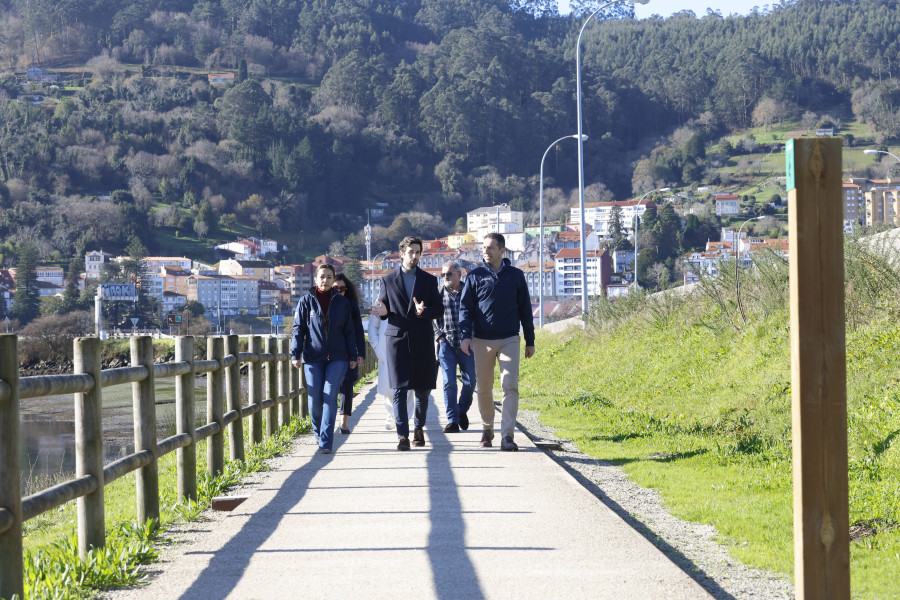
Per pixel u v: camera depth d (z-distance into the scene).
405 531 9.41
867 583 8.27
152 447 10.16
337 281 16.47
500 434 18.17
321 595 7.23
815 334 5.84
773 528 10.38
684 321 30.27
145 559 8.47
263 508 10.73
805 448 5.82
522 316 15.55
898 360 16.94
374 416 22.84
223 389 13.30
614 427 20.41
